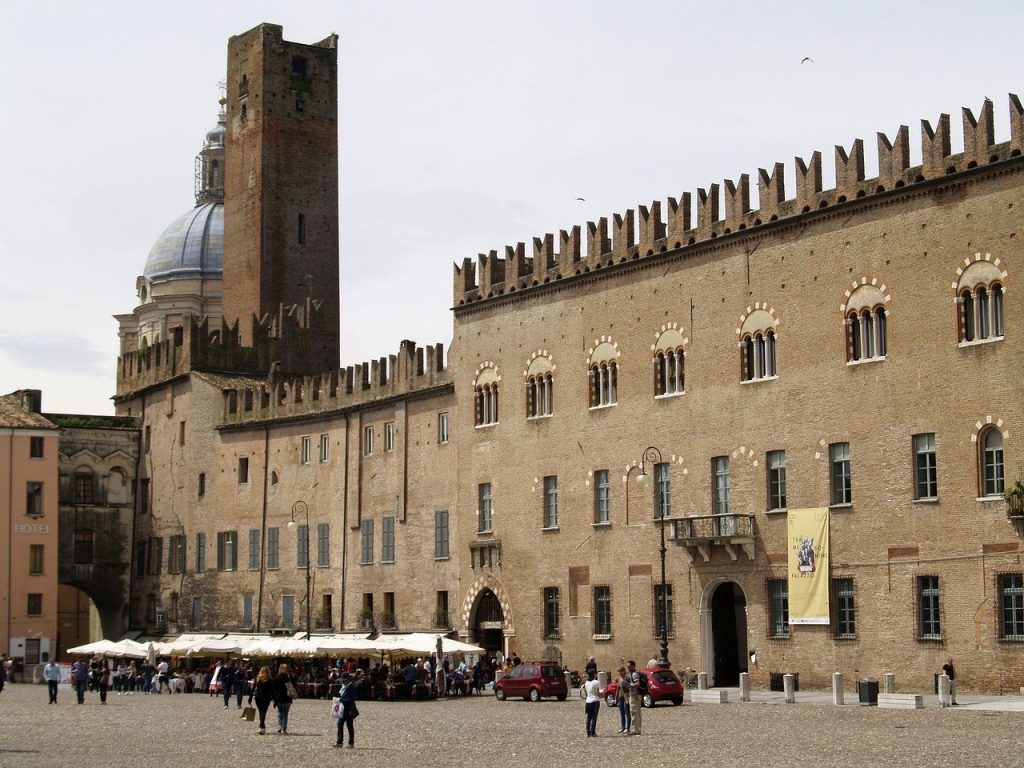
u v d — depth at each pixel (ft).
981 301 245.45
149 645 359.46
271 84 476.95
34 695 340.39
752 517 278.46
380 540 378.94
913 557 250.57
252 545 418.31
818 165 272.72
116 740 199.31
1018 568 234.99
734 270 287.48
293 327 459.73
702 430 291.38
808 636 266.57
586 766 153.07
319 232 479.00
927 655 246.88
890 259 258.78
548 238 334.44
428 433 366.63
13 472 437.58
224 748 184.65
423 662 341.21
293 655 314.96
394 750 177.78
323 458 400.47
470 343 353.72
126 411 478.59
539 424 331.16
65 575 451.94
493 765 156.25
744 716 216.74
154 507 457.27
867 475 259.19
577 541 318.45
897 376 256.11
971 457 243.60
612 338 313.94
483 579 343.26
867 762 149.48
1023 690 232.12
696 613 289.12
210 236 558.15
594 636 312.29
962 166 247.50
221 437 432.25
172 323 550.36
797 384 273.33
